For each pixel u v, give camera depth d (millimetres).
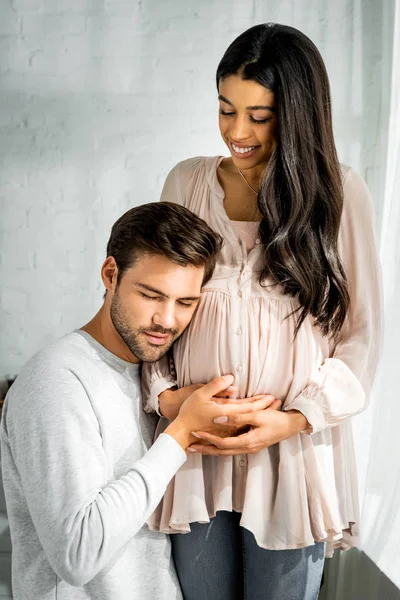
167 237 1291
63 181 3104
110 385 1383
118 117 3070
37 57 3070
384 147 2768
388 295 2166
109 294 1385
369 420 2301
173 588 1471
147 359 1361
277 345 1398
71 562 1201
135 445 1393
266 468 1397
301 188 1378
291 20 2990
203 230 1329
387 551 1983
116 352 1417
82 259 3131
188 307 1351
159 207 1336
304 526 1367
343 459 1483
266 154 1417
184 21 3031
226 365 1392
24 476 1271
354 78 2965
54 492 1233
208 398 1335
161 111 3061
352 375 1391
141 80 3057
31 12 3062
